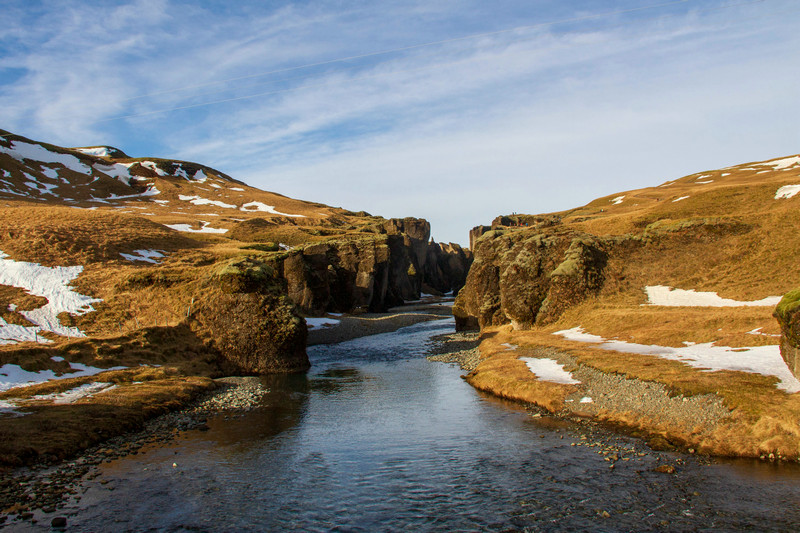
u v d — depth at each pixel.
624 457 19.91
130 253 75.06
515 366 37.22
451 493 17.16
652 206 92.81
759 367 25.69
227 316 48.03
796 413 19.66
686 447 20.42
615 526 14.20
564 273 55.50
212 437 24.52
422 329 82.19
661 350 33.53
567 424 25.02
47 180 166.12
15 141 183.12
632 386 26.83
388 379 40.44
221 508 16.19
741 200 76.50
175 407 30.72
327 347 62.59
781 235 51.44
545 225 79.81
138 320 48.75
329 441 23.72
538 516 15.08
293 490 17.72
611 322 45.69
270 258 88.38
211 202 186.88
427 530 14.44
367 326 80.56
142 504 16.45
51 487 17.83
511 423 25.86
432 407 30.34
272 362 45.88
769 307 38.12
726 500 15.59
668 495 16.19
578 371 32.56
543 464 19.61
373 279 109.75
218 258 82.94
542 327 54.38
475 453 21.36
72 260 64.75
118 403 28.80
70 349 38.16
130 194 181.38
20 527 14.55
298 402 32.38
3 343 39.19
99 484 18.20
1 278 54.72
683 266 54.00
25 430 22.86
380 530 14.54
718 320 36.66
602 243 59.09
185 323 48.31
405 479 18.61
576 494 16.59
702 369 26.83
